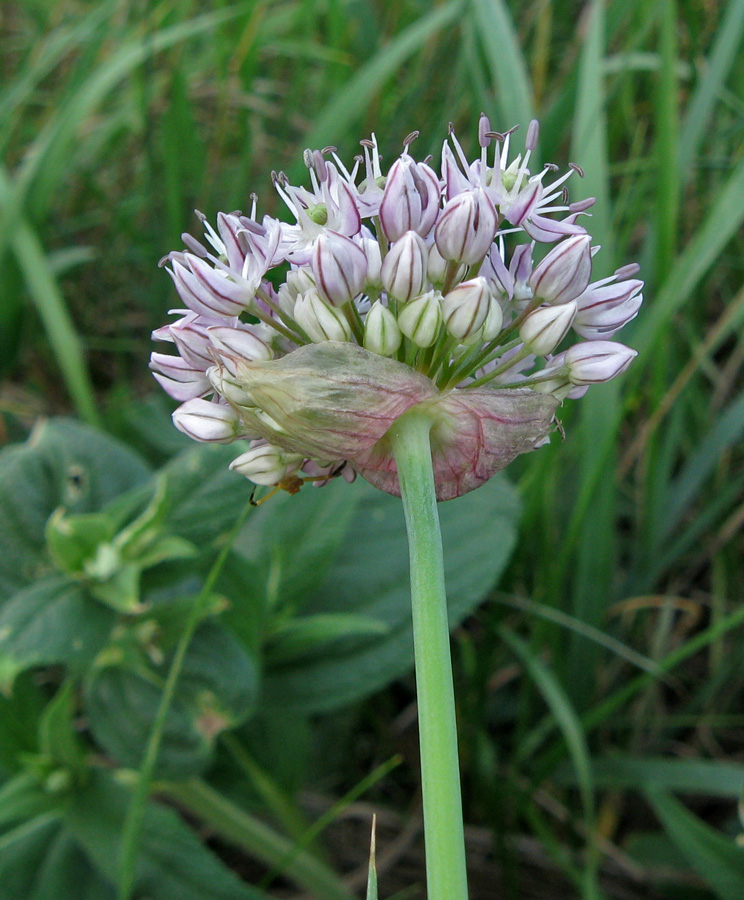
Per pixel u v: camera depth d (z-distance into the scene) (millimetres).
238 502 124
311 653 143
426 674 74
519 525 151
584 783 130
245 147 200
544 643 160
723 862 125
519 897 158
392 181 86
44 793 127
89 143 218
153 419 186
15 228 171
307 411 80
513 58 155
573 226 92
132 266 228
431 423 85
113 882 121
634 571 167
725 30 153
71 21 233
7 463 131
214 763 156
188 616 124
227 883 122
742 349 179
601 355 88
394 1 222
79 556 117
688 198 187
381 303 90
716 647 170
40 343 215
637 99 211
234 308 88
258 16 195
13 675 107
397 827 169
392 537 153
